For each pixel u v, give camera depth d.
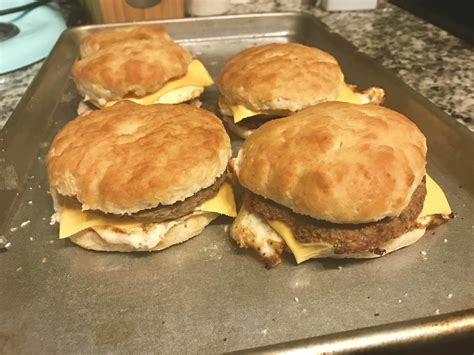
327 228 0.19
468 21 0.38
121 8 0.37
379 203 0.19
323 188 0.19
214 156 0.21
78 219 0.21
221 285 0.20
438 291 0.19
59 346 0.18
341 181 0.19
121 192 0.20
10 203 0.24
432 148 0.26
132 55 0.29
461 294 0.19
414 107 0.27
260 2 0.44
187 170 0.20
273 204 0.21
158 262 0.21
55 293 0.20
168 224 0.21
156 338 0.18
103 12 0.37
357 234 0.19
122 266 0.21
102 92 0.28
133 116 0.23
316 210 0.19
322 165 0.19
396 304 0.19
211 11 0.41
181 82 0.29
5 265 0.21
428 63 0.34
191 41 0.37
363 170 0.19
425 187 0.21
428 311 0.19
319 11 0.43
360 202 0.19
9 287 0.20
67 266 0.21
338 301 0.19
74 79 0.29
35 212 0.23
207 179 0.21
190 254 0.21
